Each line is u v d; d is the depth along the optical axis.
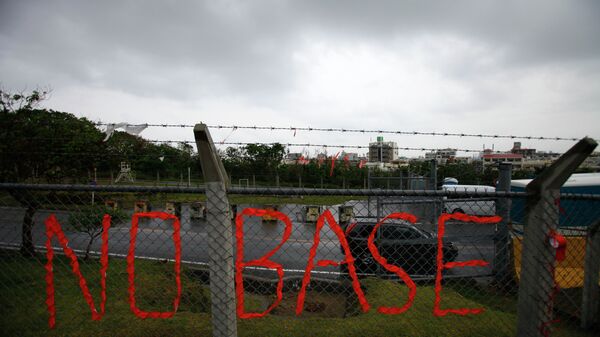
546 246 2.12
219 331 2.06
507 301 4.56
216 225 2.02
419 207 7.45
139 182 19.61
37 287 4.55
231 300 2.06
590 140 1.91
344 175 14.70
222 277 2.04
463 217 2.64
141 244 8.05
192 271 5.75
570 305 3.72
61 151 7.04
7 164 6.14
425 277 4.92
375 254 2.81
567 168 2.02
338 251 7.98
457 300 4.11
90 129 7.88
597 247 3.40
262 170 16.92
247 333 3.31
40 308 3.86
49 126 7.16
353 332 3.30
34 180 6.73
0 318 3.59
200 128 1.84
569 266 4.75
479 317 3.62
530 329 2.19
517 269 4.78
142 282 4.81
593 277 3.41
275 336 3.25
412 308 3.84
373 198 8.98
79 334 3.26
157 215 2.49
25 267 5.51
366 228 5.57
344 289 5.06
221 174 2.02
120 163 15.57
